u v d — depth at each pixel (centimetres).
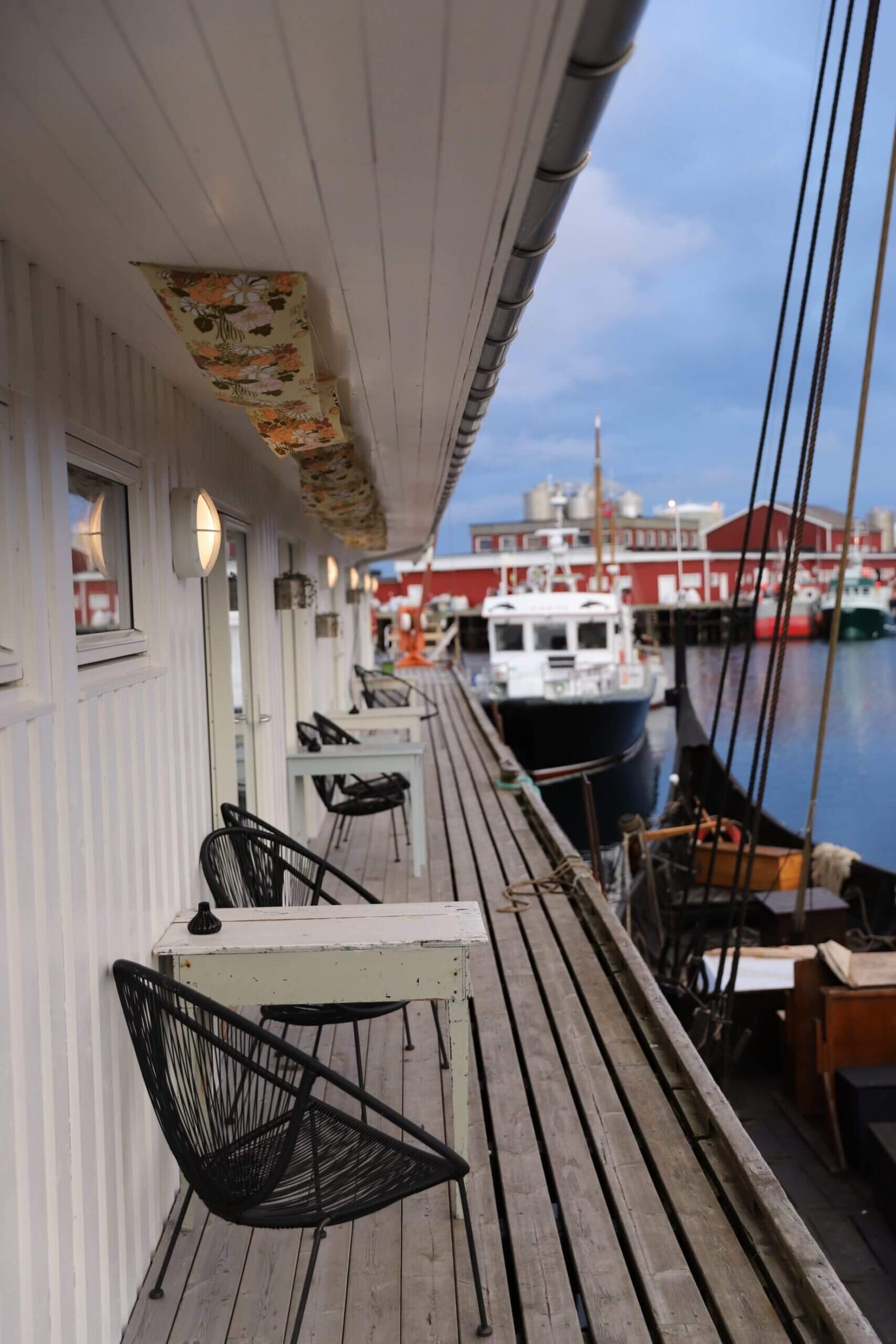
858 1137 432
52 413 211
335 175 163
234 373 232
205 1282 241
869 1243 380
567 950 454
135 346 277
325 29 122
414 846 591
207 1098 215
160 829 287
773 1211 244
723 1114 292
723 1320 221
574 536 4591
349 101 139
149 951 266
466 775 922
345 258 201
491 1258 248
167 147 152
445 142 151
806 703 3020
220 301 211
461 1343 220
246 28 121
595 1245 249
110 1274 222
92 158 156
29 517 196
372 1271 244
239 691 491
